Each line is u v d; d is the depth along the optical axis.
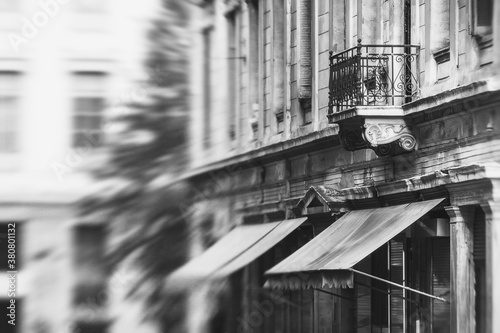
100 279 33.94
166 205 35.50
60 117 32.91
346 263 31.41
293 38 40.59
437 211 31.66
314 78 38.75
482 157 29.22
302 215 38.78
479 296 29.70
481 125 29.23
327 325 38.06
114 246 34.06
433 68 31.64
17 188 32.53
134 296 34.81
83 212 33.16
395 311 34.06
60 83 32.81
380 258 35.03
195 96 37.31
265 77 42.97
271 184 41.59
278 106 41.84
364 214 34.56
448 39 31.28
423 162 32.00
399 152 33.06
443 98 30.11
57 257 33.00
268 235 39.59
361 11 35.16
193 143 37.09
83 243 33.41
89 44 32.84
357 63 32.62
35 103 32.44
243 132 41.88
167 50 35.97
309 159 39.22
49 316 33.06
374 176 34.78
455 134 30.41
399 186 32.62
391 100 32.78
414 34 32.53
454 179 29.77
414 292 33.09
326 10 38.16
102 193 33.75
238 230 39.31
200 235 37.19
